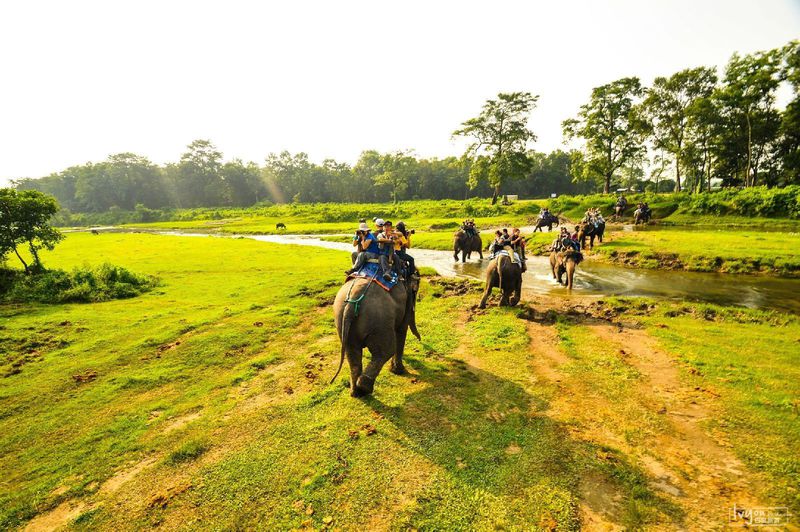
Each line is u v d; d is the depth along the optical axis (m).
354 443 4.72
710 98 43.66
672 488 3.89
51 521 3.79
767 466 4.10
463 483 4.02
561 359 7.01
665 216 34.09
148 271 15.92
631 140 48.28
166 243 26.45
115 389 6.26
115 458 4.66
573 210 39.84
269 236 37.44
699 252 16.75
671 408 5.27
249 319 9.52
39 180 122.44
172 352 7.61
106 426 5.29
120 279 12.87
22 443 4.97
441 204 62.69
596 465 4.22
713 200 32.12
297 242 29.70
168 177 121.62
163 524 3.68
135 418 5.46
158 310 10.38
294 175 123.75
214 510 3.81
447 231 32.59
